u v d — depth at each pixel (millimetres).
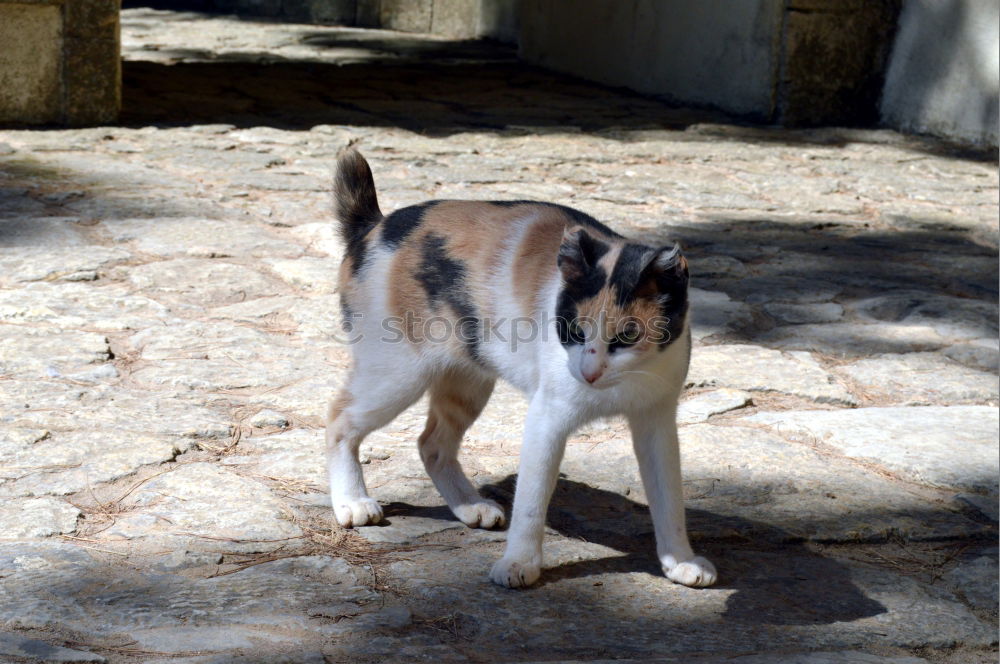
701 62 14672
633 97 15438
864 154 12227
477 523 4027
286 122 11914
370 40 20203
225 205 8336
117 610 3213
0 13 10453
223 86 13953
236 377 5266
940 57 13305
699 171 10883
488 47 20078
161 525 3816
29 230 7301
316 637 3145
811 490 4465
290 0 23234
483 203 3928
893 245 8648
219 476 4227
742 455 4750
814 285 7410
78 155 9672
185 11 24016
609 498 4332
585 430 4961
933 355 6211
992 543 4133
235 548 3703
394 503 4191
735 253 8094
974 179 11266
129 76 14102
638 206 9352
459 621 3320
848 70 13875
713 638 3293
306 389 5180
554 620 3363
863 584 3738
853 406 5480
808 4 13391
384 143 11031
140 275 6598
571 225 3717
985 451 4902
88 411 4727
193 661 2949
